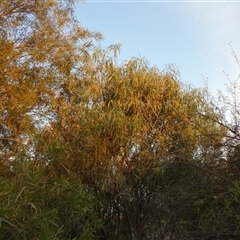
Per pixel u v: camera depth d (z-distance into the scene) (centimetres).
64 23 741
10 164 479
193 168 609
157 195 640
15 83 655
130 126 670
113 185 654
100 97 718
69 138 651
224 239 539
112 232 686
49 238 394
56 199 471
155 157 663
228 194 535
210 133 607
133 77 716
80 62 727
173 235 623
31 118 651
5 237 379
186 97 708
